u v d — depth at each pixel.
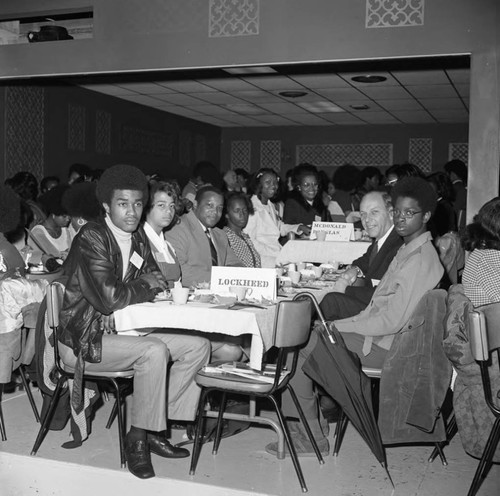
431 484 3.39
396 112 14.05
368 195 4.77
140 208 3.72
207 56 5.61
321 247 6.52
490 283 3.44
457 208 8.81
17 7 6.14
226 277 3.98
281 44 5.42
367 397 3.43
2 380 3.80
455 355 3.38
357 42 5.24
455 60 9.14
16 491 3.61
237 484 3.33
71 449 3.75
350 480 3.42
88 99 11.62
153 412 3.45
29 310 3.91
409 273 3.64
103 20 5.89
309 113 14.36
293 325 3.30
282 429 3.37
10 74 6.19
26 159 10.02
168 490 3.37
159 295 3.89
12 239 5.27
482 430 3.37
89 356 3.50
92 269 3.52
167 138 14.42
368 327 3.66
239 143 16.86
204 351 3.68
